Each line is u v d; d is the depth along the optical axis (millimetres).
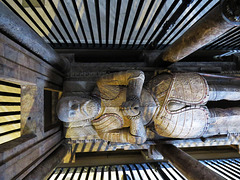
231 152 4855
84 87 3490
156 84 3113
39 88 2559
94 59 4566
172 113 2961
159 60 3561
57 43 4176
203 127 3096
